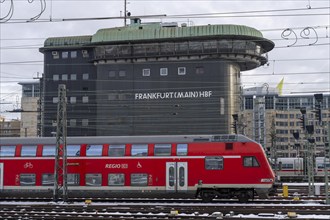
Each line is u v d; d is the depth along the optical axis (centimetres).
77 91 7512
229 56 6688
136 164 3112
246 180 2959
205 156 3020
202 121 6681
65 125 3203
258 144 2995
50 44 7675
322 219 2144
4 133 13688
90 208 2681
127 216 2350
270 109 12569
